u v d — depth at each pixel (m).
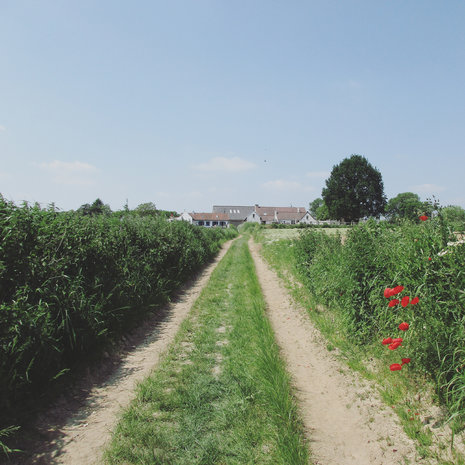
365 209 70.38
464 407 3.29
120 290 6.97
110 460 3.21
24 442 3.44
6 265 4.52
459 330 3.55
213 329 7.16
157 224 12.77
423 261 4.14
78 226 6.62
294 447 3.16
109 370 5.35
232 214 116.25
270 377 4.43
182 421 3.82
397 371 4.43
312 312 7.65
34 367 4.21
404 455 3.17
